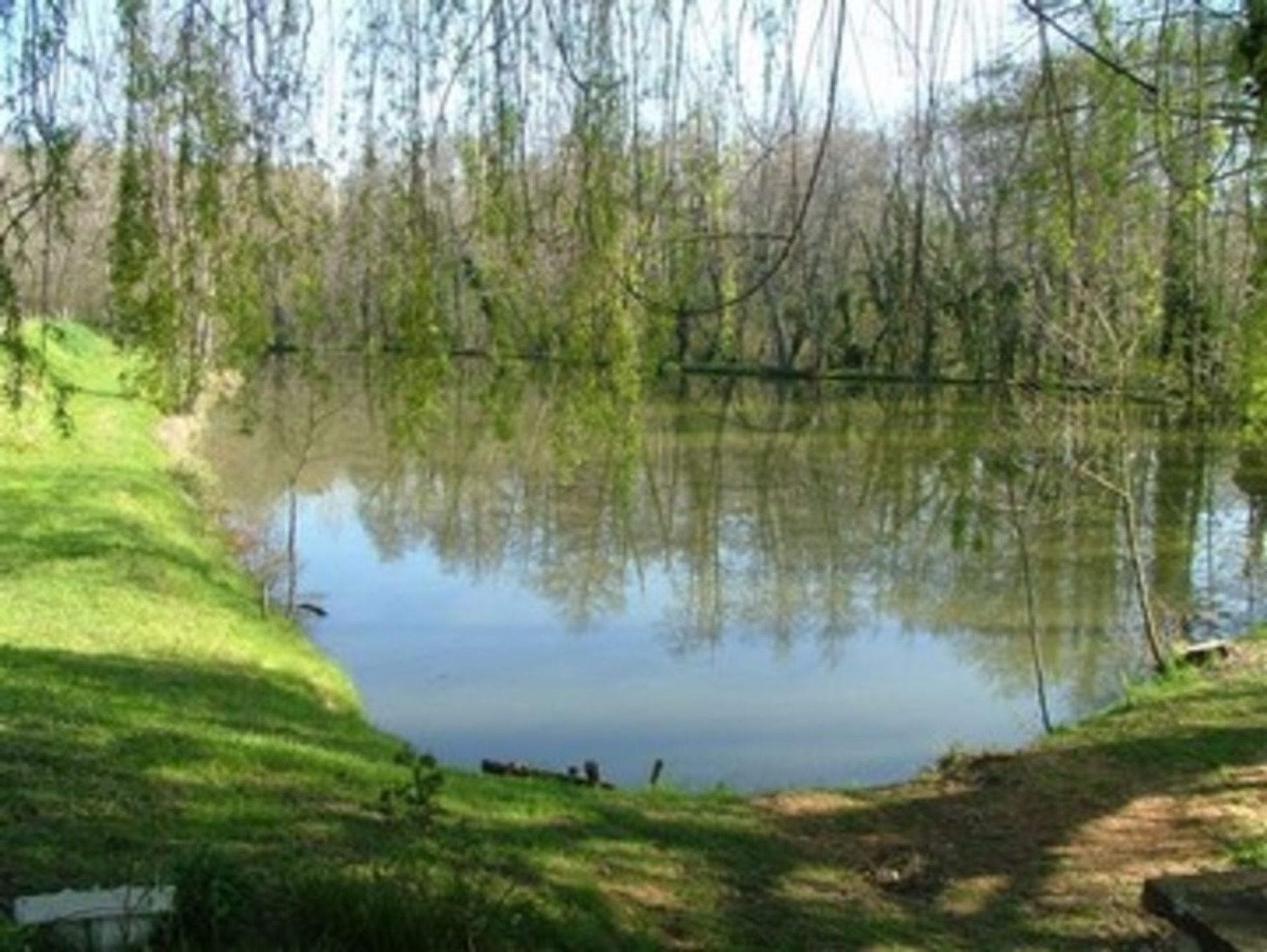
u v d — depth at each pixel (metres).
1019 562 21.06
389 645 17.09
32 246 4.20
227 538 21.88
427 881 6.21
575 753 13.35
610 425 5.05
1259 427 13.34
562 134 4.30
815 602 19.25
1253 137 5.61
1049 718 14.09
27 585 14.73
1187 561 20.91
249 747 8.58
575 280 4.67
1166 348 13.77
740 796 10.33
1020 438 15.14
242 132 4.19
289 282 4.56
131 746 8.13
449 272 4.60
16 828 6.38
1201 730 11.20
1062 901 8.05
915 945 7.38
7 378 4.71
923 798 10.22
